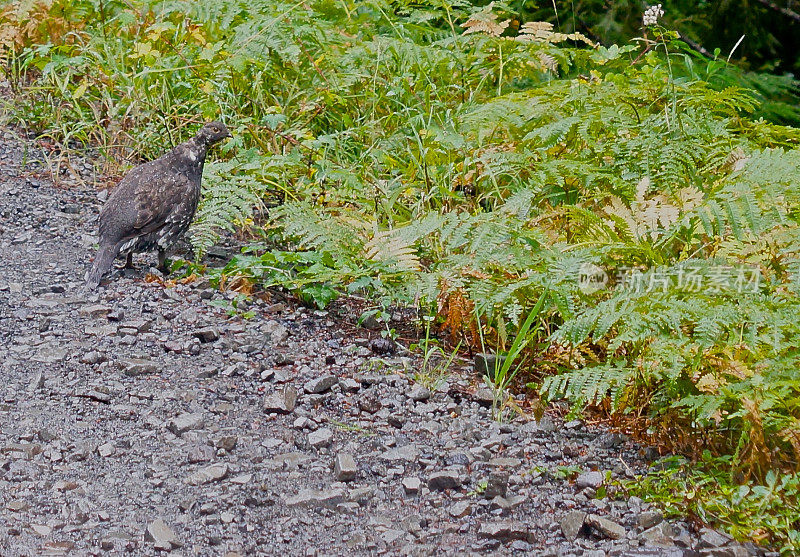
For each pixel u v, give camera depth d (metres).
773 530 7.05
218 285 10.85
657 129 11.86
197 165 11.19
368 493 7.48
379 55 14.91
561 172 11.44
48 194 13.37
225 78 14.54
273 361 9.45
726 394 7.89
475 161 11.77
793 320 8.21
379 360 9.55
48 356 9.20
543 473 7.85
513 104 12.59
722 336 8.54
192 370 9.15
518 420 8.77
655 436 8.45
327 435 8.20
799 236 9.34
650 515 7.24
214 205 11.43
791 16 20.42
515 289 9.24
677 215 9.64
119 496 7.26
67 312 10.09
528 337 9.56
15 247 11.75
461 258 9.98
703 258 9.91
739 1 20.19
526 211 10.41
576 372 8.39
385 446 8.20
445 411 8.82
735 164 10.77
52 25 16.16
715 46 20.53
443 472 7.71
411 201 12.55
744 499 7.32
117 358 9.23
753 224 9.11
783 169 9.78
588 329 8.51
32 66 16.75
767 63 20.17
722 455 8.16
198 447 7.91
